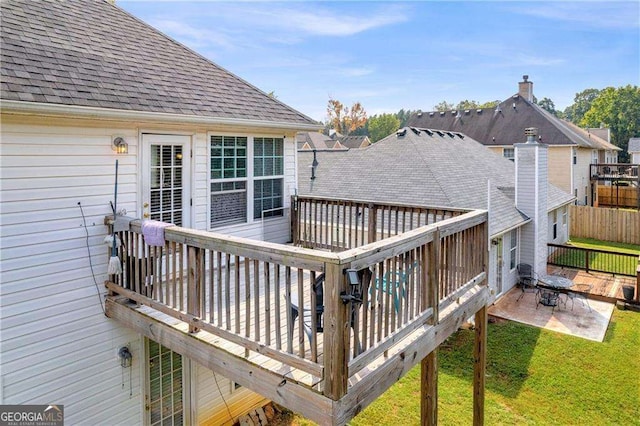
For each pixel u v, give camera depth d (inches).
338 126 2197.3
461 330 396.5
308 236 316.8
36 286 185.0
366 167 573.3
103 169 205.8
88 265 202.1
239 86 302.7
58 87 186.1
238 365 146.9
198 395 251.0
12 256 177.3
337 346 115.3
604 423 256.2
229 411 268.1
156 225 177.2
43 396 189.2
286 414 284.8
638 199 913.5
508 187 554.3
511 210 498.6
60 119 188.9
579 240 762.2
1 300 174.7
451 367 330.0
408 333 153.2
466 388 298.8
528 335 381.7
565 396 285.6
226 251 146.6
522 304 459.5
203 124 238.4
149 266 183.8
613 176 1026.1
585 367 324.5
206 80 281.3
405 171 526.9
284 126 286.0
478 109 1130.0
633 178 941.8
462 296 210.2
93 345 205.6
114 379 214.2
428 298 169.8
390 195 480.4
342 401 119.2
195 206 250.5
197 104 243.9
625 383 301.0
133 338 221.0
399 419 267.1
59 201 190.7
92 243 203.0
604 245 714.8
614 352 348.5
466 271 204.8
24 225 180.2
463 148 682.2
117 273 198.7
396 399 291.1
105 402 211.0
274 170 303.0
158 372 232.8
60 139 189.8
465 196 472.1
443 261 181.8
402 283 152.2
